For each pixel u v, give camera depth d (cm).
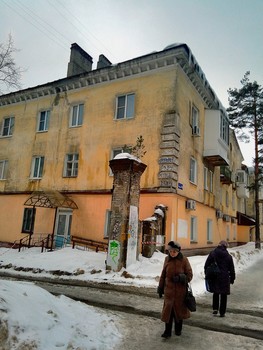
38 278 1040
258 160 2531
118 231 1097
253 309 716
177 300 505
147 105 1645
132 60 1688
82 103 1912
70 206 1727
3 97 2266
